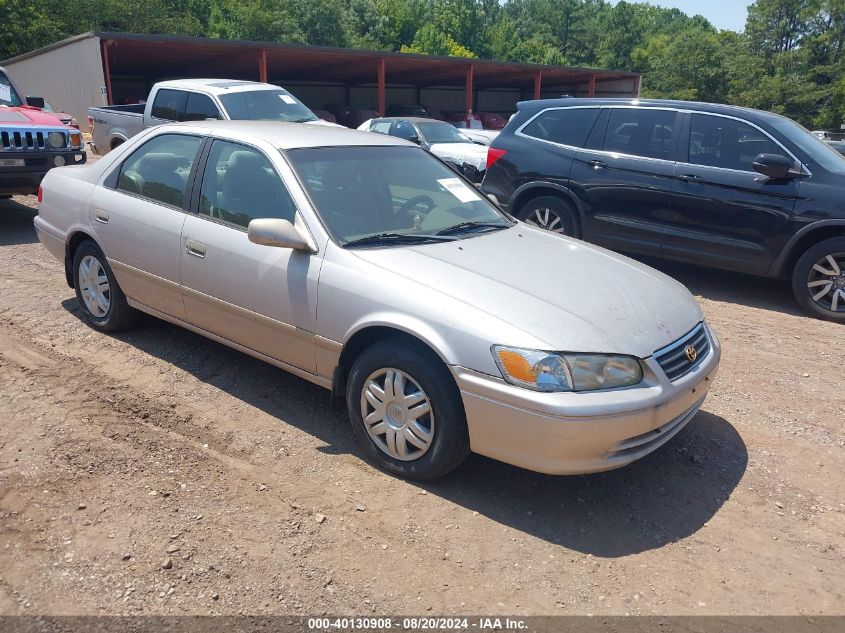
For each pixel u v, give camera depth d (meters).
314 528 3.18
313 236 3.86
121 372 4.71
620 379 3.21
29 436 3.83
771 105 74.38
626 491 3.62
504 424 3.17
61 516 3.17
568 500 3.51
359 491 3.48
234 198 4.29
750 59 77.62
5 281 6.64
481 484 3.61
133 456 3.69
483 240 4.22
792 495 3.64
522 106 8.60
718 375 5.18
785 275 6.90
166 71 33.47
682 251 7.30
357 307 3.58
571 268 3.94
